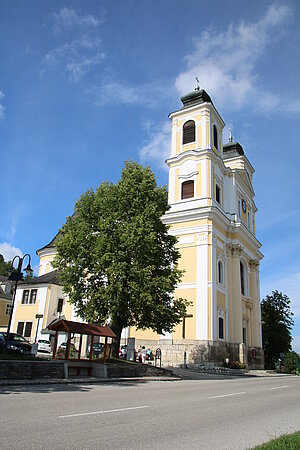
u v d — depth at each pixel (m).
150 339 36.78
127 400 11.29
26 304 43.06
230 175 45.59
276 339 56.25
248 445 6.56
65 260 23.69
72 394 11.97
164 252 24.84
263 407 11.52
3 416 7.86
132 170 25.22
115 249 21.75
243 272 46.00
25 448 5.64
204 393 14.67
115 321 23.11
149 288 22.00
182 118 44.53
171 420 8.44
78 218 24.42
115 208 23.73
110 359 20.89
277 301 58.53
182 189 41.47
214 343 34.12
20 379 14.59
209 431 7.55
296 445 6.21
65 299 43.25
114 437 6.56
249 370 37.03
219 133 45.75
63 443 6.00
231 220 42.78
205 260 36.38
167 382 19.78
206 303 34.88
